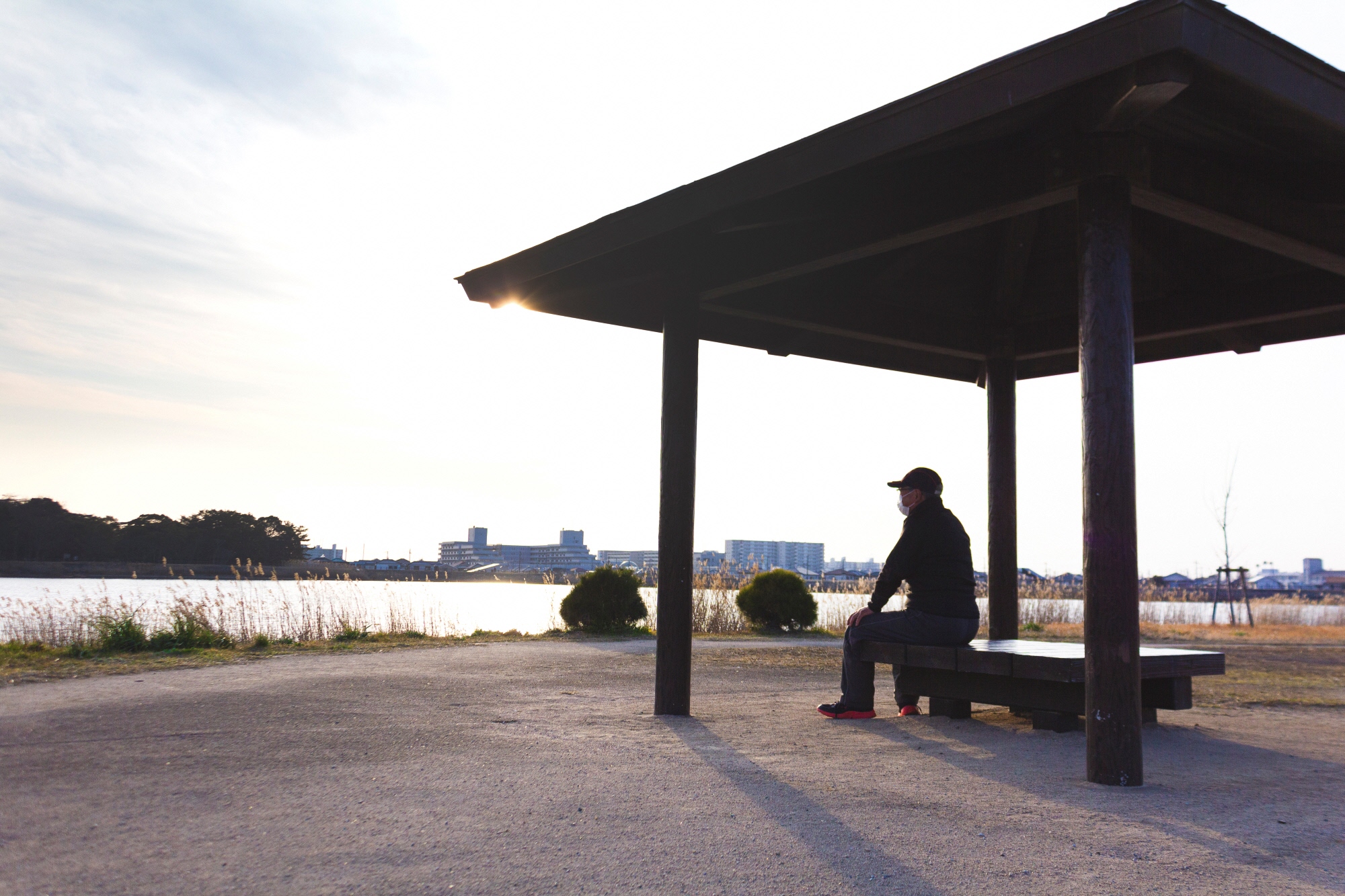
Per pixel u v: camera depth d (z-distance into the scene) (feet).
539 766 12.92
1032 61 12.10
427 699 19.60
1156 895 8.10
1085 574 13.07
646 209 18.25
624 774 12.56
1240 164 14.75
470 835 9.39
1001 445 25.43
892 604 73.61
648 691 22.31
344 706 18.12
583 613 42.34
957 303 25.86
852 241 16.90
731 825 10.02
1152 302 23.58
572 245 19.95
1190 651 18.08
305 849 8.81
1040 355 25.13
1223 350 25.35
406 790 11.27
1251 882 8.52
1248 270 21.65
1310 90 12.10
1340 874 8.83
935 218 15.52
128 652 28.78
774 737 16.14
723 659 32.63
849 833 9.77
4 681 21.31
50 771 11.98
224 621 34.47
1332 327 22.91
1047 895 8.02
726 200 16.67
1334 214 16.08
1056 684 16.80
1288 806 11.58
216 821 9.74
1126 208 13.19
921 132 13.41
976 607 18.80
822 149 14.90
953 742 16.03
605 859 8.70
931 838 9.71
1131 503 12.91
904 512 19.71
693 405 19.79
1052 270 24.97
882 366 27.14
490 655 30.50
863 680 18.95
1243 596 73.05
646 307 23.84
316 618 36.06
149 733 14.82
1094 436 13.05
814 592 55.11
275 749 13.71
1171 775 13.48
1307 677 30.19
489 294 22.53
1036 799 11.66
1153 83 11.21
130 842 8.94
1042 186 13.89
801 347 25.67
